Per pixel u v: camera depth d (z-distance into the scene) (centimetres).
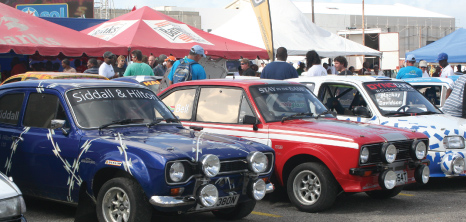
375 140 658
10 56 1673
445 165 788
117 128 604
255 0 1378
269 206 725
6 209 428
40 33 1380
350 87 877
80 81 654
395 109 853
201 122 763
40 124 623
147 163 514
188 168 529
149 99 670
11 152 634
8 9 1432
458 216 664
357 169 639
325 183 661
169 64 1359
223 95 763
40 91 639
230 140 603
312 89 906
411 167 698
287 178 713
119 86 661
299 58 2928
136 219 519
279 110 738
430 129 803
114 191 540
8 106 664
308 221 638
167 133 603
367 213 681
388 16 4850
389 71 3108
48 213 663
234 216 634
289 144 688
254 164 564
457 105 914
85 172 560
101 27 1750
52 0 3209
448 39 1958
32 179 616
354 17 4697
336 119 771
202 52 991
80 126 589
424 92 1062
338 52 2003
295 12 2033
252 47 1762
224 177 549
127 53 1470
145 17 1680
